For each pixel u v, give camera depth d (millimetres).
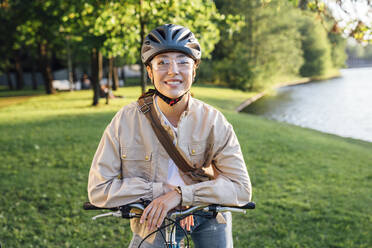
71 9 5871
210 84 35750
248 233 4492
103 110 16000
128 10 5488
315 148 10234
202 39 6344
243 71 31312
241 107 23266
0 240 4215
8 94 27672
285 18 30328
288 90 37344
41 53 25141
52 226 4668
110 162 1584
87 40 6934
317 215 5121
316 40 45000
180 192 1508
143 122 1605
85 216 4969
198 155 1635
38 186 6191
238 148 1678
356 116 20344
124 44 6566
